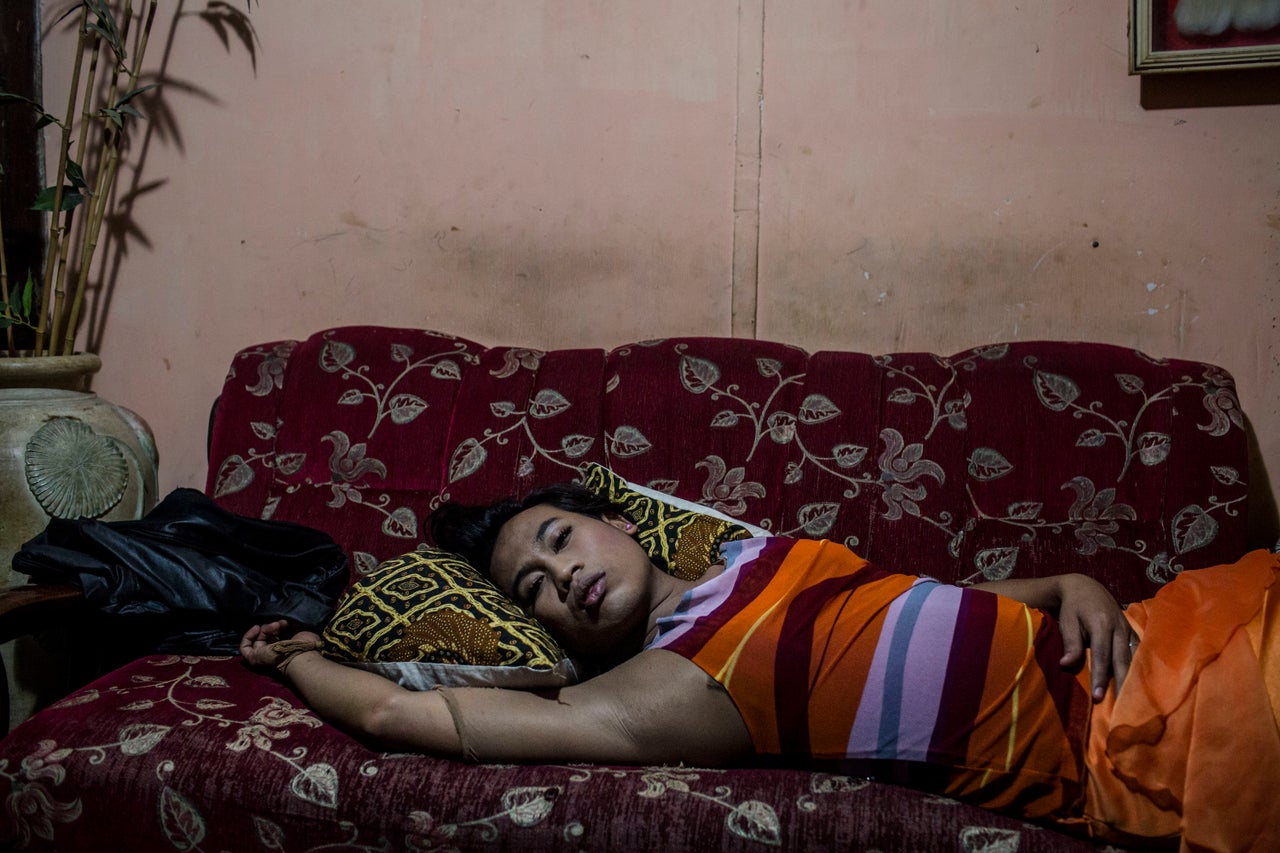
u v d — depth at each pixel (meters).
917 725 1.33
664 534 1.73
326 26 2.36
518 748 1.38
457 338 2.24
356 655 1.53
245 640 1.73
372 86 2.36
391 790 1.34
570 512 1.68
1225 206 2.07
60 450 2.09
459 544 1.76
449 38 2.32
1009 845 1.21
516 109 2.31
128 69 2.42
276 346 2.25
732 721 1.38
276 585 1.88
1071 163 2.12
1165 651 1.33
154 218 2.48
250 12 2.38
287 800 1.36
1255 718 1.20
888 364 2.03
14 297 2.43
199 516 1.90
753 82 2.21
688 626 1.46
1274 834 1.16
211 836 1.38
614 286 2.32
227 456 2.15
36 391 2.17
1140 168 2.09
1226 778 1.19
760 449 1.98
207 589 1.79
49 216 2.50
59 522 1.79
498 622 1.49
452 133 2.34
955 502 1.90
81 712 1.52
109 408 2.25
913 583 1.51
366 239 2.40
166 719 1.49
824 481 1.94
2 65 2.42
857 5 2.16
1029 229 2.15
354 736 1.45
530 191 2.33
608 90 2.27
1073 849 1.21
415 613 1.53
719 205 2.26
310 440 2.12
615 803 1.30
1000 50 2.12
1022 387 1.95
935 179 2.17
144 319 2.51
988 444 1.92
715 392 2.03
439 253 2.38
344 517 2.05
